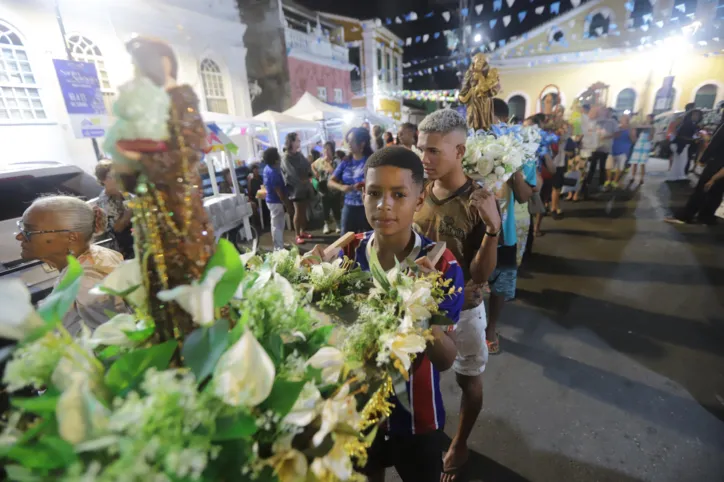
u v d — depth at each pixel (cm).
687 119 791
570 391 248
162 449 48
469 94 234
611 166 797
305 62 1416
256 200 735
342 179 434
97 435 50
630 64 1546
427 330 93
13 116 671
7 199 317
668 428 216
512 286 261
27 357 57
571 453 204
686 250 480
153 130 53
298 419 62
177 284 62
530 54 1670
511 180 232
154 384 50
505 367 274
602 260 463
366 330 88
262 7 1282
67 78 441
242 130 830
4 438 53
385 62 2094
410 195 120
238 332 59
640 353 283
